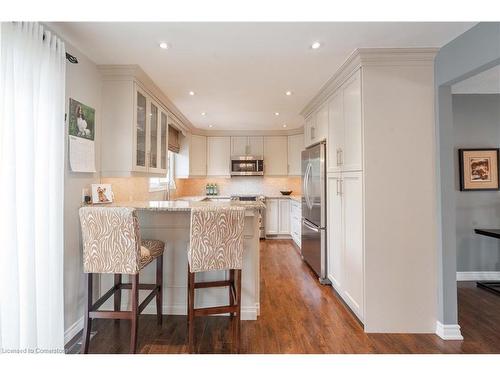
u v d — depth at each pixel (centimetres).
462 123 327
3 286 142
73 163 206
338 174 268
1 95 139
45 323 166
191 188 589
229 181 593
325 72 254
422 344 198
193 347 190
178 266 243
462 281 324
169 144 429
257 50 212
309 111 371
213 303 245
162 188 425
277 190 596
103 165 246
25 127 153
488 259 326
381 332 213
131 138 245
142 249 196
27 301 153
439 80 209
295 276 341
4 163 141
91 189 231
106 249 177
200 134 540
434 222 214
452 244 209
